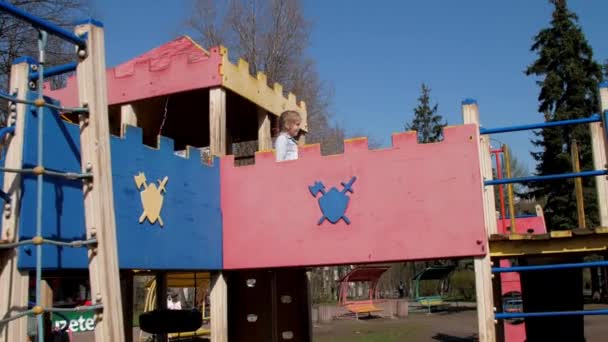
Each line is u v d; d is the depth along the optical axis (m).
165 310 8.12
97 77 4.33
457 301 37.16
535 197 32.81
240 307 8.80
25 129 4.36
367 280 28.44
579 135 31.73
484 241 5.95
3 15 17.56
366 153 6.59
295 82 30.45
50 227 4.51
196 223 6.64
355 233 6.48
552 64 34.44
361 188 6.55
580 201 7.64
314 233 6.68
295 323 8.77
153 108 9.27
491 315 5.81
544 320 7.99
